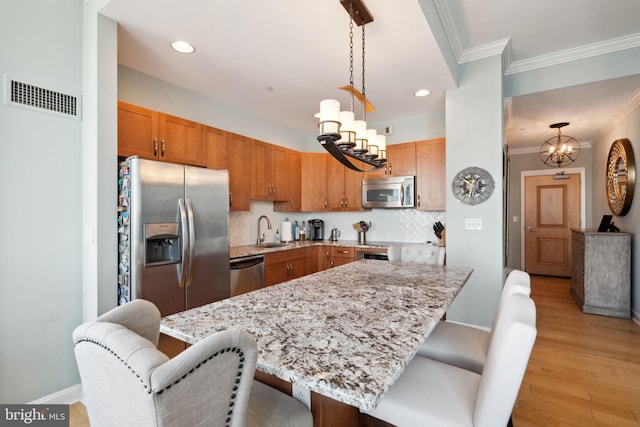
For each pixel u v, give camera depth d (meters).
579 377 2.27
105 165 1.99
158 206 2.15
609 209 4.62
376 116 4.09
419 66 2.66
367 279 1.88
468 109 3.03
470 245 3.01
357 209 4.29
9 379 1.78
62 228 1.97
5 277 1.77
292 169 4.34
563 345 2.83
